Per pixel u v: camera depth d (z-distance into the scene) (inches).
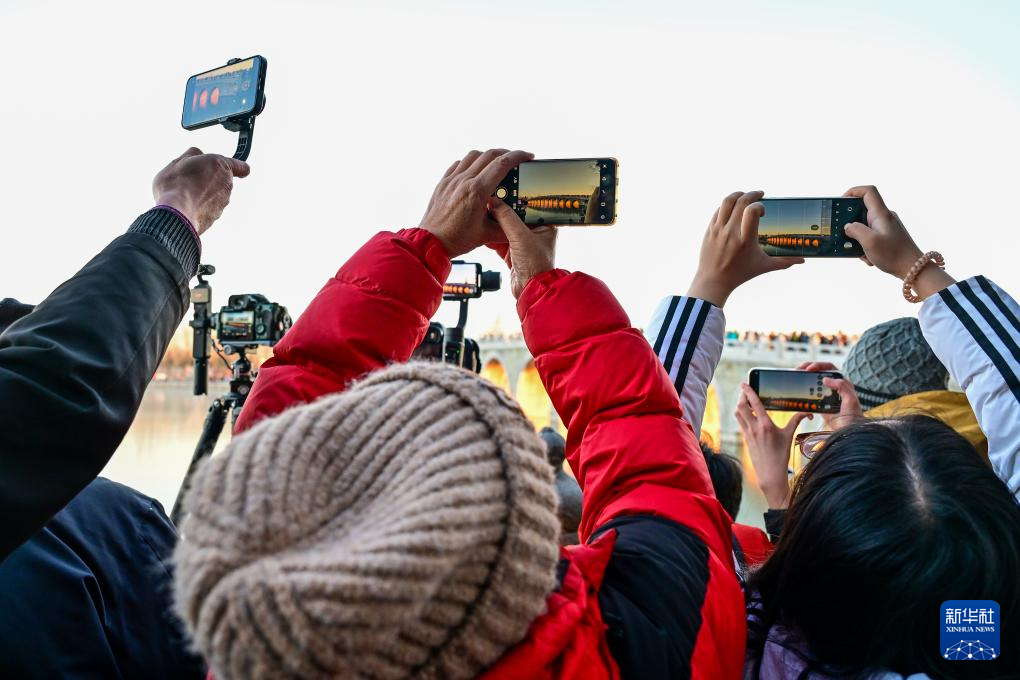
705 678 28.3
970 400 50.1
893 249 57.2
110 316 35.5
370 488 19.9
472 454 20.4
